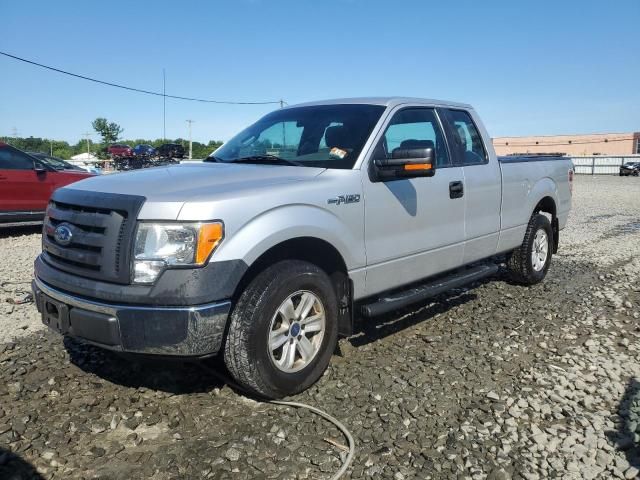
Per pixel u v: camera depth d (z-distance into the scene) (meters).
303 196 3.62
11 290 6.26
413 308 5.64
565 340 4.77
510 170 5.82
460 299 5.99
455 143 5.15
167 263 3.10
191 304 3.11
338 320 4.01
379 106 4.59
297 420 3.36
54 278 3.46
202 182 3.55
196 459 2.95
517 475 2.85
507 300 5.97
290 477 2.82
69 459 2.95
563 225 7.17
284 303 3.50
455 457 2.99
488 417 3.41
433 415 3.44
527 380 3.95
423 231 4.60
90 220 3.33
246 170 3.94
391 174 4.08
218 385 3.82
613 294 6.23
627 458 2.98
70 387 3.76
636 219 14.34
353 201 3.93
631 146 83.56
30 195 10.54
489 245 5.54
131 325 3.11
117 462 2.93
